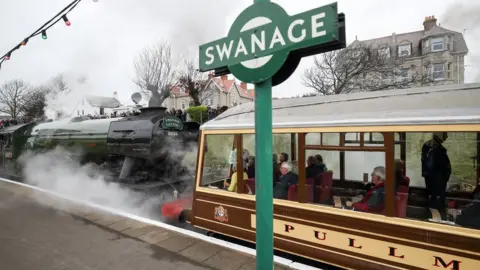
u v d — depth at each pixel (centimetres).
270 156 145
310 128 329
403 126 275
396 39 2436
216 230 416
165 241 398
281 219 354
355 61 1506
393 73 1516
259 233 148
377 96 314
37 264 343
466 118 247
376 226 287
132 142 652
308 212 330
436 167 340
